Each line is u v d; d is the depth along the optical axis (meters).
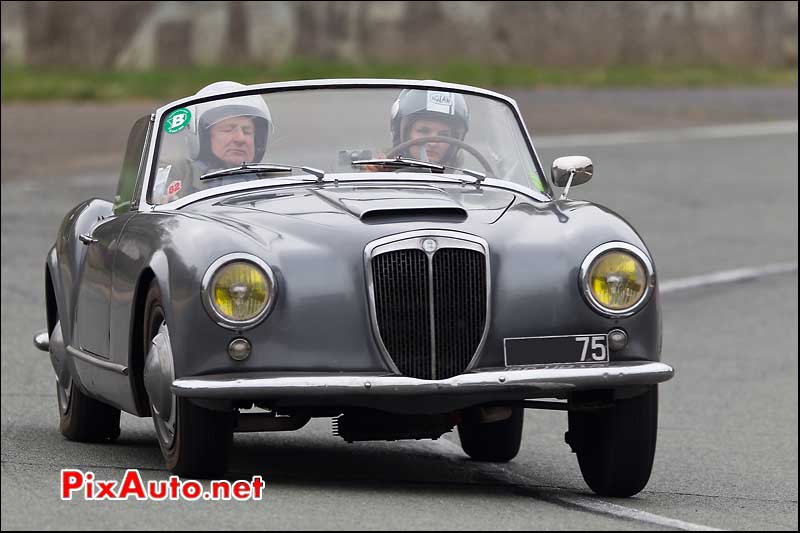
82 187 71.06
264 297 20.00
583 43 172.75
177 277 20.23
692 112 117.69
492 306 20.53
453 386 20.00
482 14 171.12
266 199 22.52
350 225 20.77
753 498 24.34
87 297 24.89
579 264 20.83
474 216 21.34
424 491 21.50
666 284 55.62
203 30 157.50
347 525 17.56
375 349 20.20
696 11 177.88
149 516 17.83
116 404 23.70
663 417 35.78
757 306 52.03
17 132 92.81
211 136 24.19
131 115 104.94
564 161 24.88
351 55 162.50
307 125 24.53
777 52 177.50
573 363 20.70
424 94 24.98
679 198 75.94
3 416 30.19
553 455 28.86
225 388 19.66
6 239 56.28
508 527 17.95
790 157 92.56
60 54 151.12
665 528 19.03
